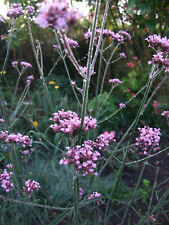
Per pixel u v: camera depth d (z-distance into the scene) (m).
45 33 4.08
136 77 4.80
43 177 2.29
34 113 3.09
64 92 4.80
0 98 1.65
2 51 5.19
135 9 3.56
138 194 2.30
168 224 2.02
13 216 1.86
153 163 3.04
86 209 2.17
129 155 2.95
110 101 3.95
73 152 1.16
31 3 2.32
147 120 4.00
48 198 2.16
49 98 1.74
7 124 1.69
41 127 3.25
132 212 2.23
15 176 1.58
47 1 1.00
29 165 2.58
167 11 3.89
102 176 2.62
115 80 2.29
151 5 3.57
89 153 1.17
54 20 0.89
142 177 2.76
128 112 4.10
